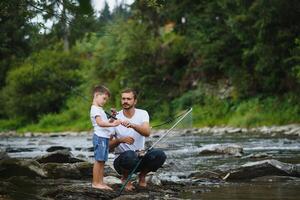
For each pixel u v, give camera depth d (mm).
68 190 5754
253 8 24250
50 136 31516
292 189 5965
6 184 6570
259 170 7066
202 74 31953
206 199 5367
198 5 32031
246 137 19062
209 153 11383
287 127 22219
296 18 23938
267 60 24891
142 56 34125
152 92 33438
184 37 33938
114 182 6359
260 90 28172
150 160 6172
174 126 6395
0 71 41469
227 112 28422
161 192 5926
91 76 38312
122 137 6176
